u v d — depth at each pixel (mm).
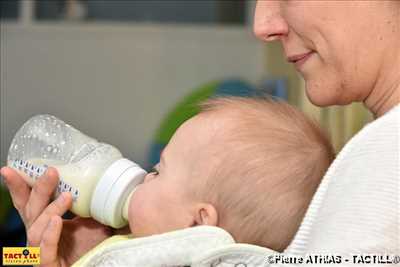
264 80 3117
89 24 3232
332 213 673
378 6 764
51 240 854
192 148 878
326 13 768
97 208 884
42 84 3229
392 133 676
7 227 2422
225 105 920
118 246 852
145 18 3330
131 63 3297
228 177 848
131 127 3328
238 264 793
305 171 855
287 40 823
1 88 3203
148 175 911
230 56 3393
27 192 920
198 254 816
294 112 919
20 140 934
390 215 636
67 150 914
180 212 863
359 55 779
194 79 3355
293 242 716
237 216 847
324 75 805
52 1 3225
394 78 793
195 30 3330
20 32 3182
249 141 861
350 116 1979
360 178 668
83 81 3270
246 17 3387
